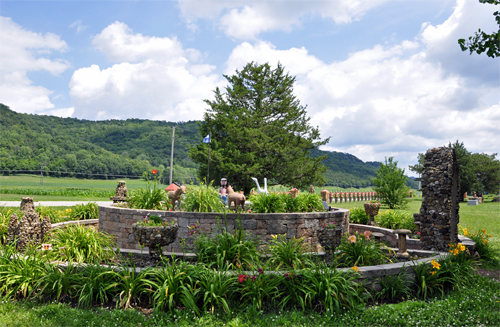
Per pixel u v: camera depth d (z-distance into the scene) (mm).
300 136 35438
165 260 6953
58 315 5105
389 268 6434
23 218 8070
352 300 5598
